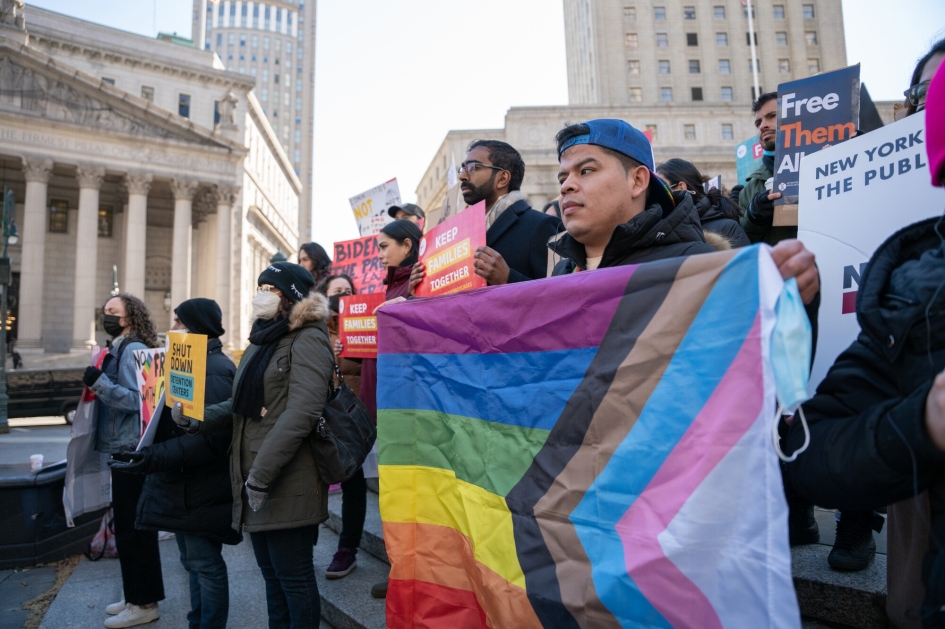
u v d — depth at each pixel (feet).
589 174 6.25
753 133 142.20
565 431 5.18
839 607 6.77
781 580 3.42
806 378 3.49
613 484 4.66
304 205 373.81
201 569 10.01
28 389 51.88
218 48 360.07
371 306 13.02
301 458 8.73
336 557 12.00
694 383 4.20
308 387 8.53
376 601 10.60
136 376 13.07
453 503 6.50
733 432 3.84
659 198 6.74
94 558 16.94
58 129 107.86
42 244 106.52
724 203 10.29
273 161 204.13
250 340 9.37
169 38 175.73
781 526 3.47
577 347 5.20
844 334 5.71
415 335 7.20
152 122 117.50
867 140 5.77
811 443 3.83
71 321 122.93
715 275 4.19
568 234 7.09
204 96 148.77
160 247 134.92
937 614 3.26
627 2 181.27
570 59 238.68
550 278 5.58
